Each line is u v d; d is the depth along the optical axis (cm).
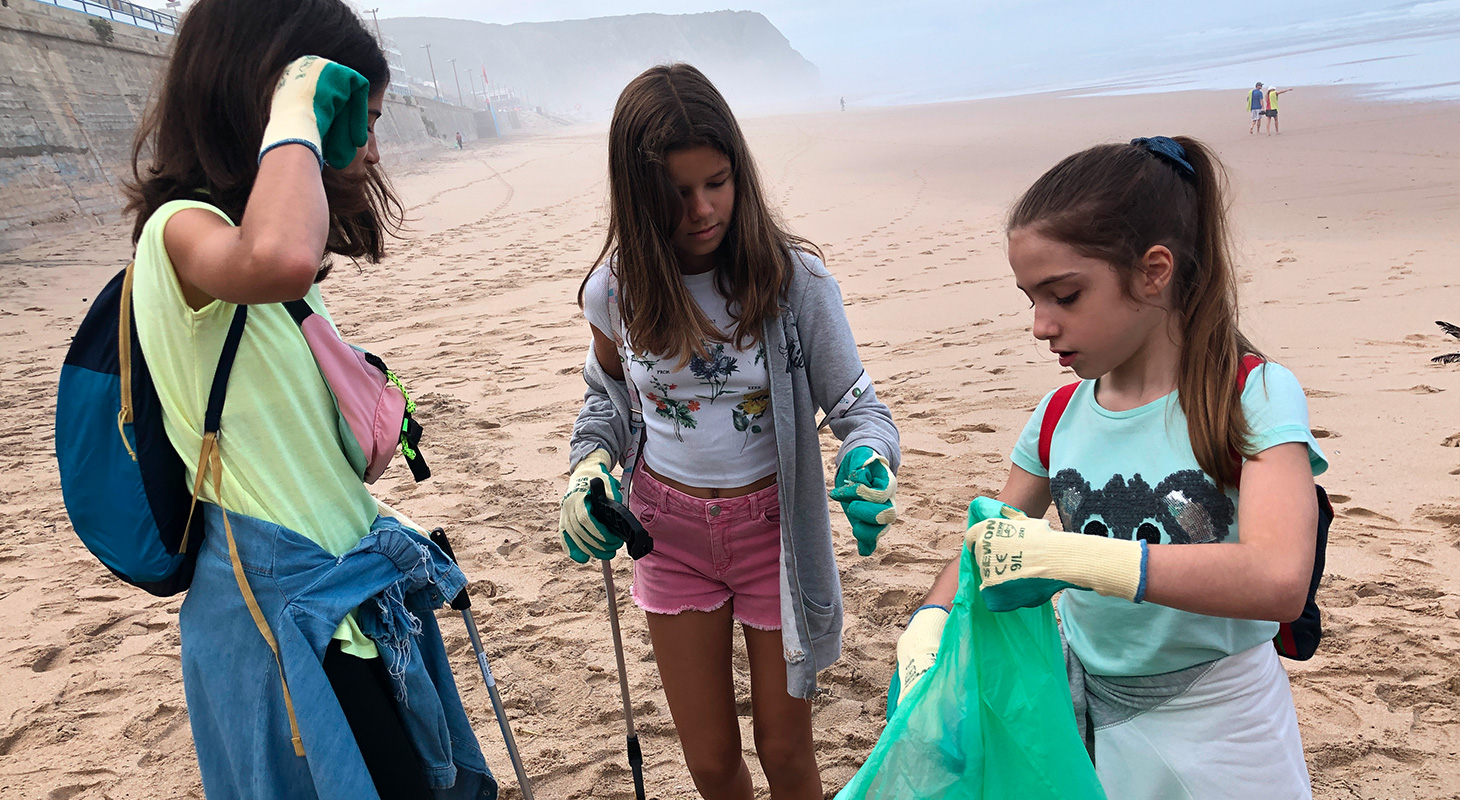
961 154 2739
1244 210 1290
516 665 350
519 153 4944
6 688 351
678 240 199
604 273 219
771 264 202
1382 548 373
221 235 147
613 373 237
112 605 416
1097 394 167
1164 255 144
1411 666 301
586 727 312
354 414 182
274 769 166
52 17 2414
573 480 219
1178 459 151
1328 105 2822
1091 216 144
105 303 159
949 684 147
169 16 3669
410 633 182
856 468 196
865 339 803
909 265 1167
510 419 652
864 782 149
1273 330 701
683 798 277
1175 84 5394
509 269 1369
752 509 218
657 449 224
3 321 1152
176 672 360
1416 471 435
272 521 168
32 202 1969
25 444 671
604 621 378
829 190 2109
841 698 318
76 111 2362
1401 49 5616
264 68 158
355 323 1041
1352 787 254
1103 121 3388
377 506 194
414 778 179
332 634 168
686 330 204
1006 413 578
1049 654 152
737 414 215
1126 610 156
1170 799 155
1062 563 133
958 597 149
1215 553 131
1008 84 10388
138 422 160
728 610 229
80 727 326
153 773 301
